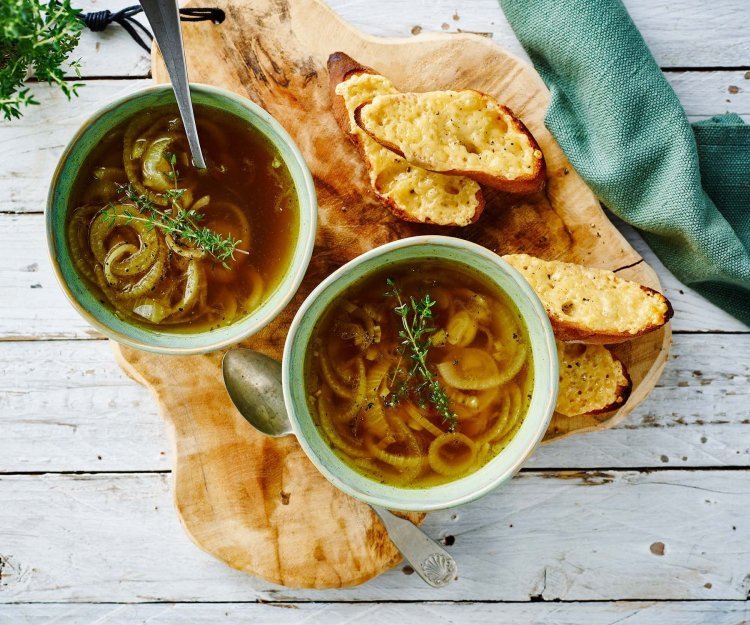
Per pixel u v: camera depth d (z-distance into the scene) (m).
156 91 0.57
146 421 0.68
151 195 0.59
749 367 0.67
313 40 0.64
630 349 0.64
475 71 0.63
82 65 0.67
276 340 0.64
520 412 0.58
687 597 0.68
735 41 0.67
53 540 0.68
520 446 0.57
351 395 0.59
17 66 0.61
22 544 0.68
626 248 0.63
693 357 0.67
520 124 0.62
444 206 0.62
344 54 0.62
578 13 0.62
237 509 0.64
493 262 0.55
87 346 0.68
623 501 0.68
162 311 0.59
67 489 0.68
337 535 0.64
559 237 0.64
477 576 0.68
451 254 0.57
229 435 0.64
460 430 0.59
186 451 0.63
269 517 0.64
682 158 0.62
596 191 0.63
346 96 0.61
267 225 0.60
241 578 0.68
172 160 0.58
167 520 0.68
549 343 0.55
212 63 0.64
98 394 0.68
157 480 0.68
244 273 0.60
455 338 0.59
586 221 0.63
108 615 0.68
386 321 0.60
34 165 0.67
